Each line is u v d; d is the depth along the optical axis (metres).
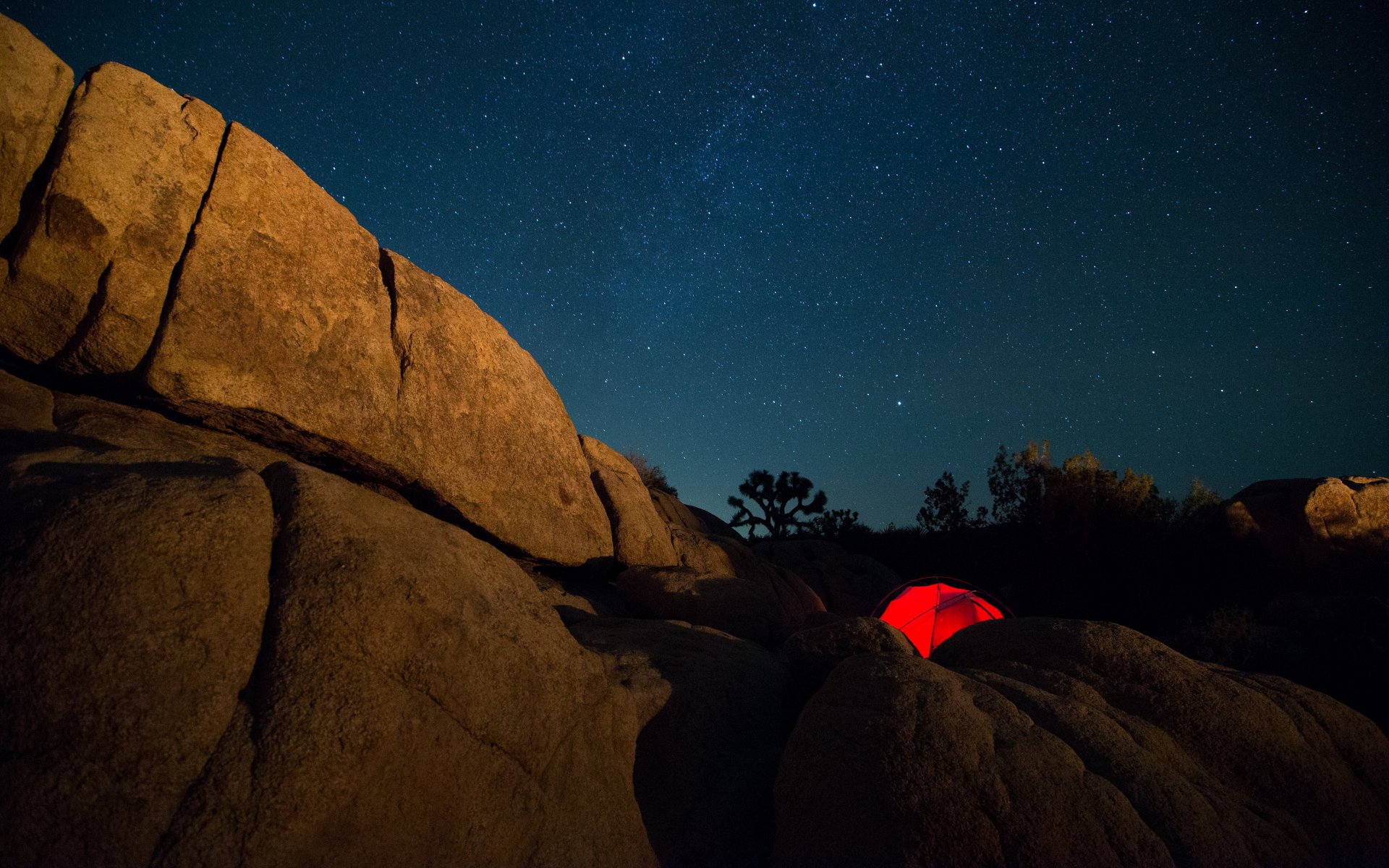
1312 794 4.06
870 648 6.13
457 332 7.61
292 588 2.90
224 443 5.83
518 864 3.09
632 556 9.31
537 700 3.41
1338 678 7.61
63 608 2.43
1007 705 4.19
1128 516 12.57
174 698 2.45
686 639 5.96
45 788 2.17
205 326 5.40
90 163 5.00
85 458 3.24
